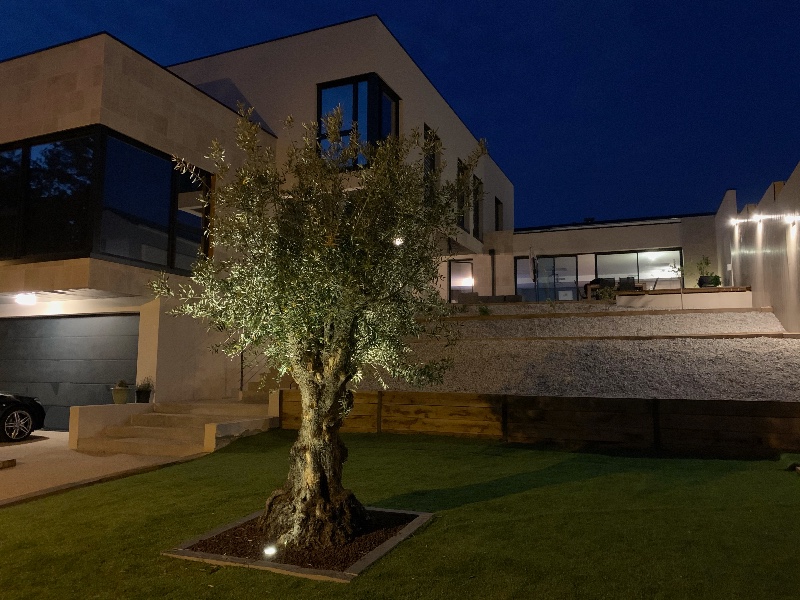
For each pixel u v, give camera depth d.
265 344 5.43
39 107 11.65
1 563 4.94
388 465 7.98
